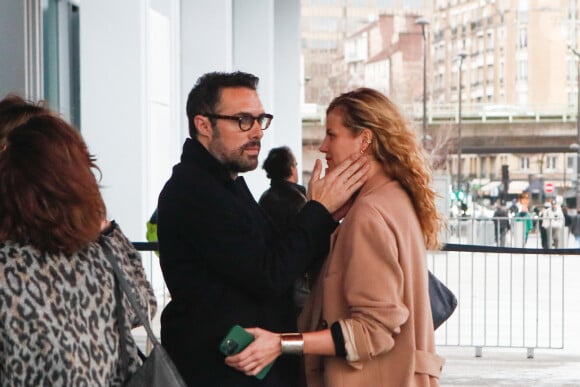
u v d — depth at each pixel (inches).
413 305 158.7
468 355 490.3
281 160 326.0
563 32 4665.4
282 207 314.3
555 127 3503.9
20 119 133.1
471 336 498.6
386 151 161.6
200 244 156.5
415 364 157.9
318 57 4618.6
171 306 161.9
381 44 4682.6
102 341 125.2
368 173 163.2
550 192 3816.4
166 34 748.6
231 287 157.9
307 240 158.1
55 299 122.7
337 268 159.2
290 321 165.0
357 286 154.2
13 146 125.8
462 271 808.9
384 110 162.4
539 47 4680.1
